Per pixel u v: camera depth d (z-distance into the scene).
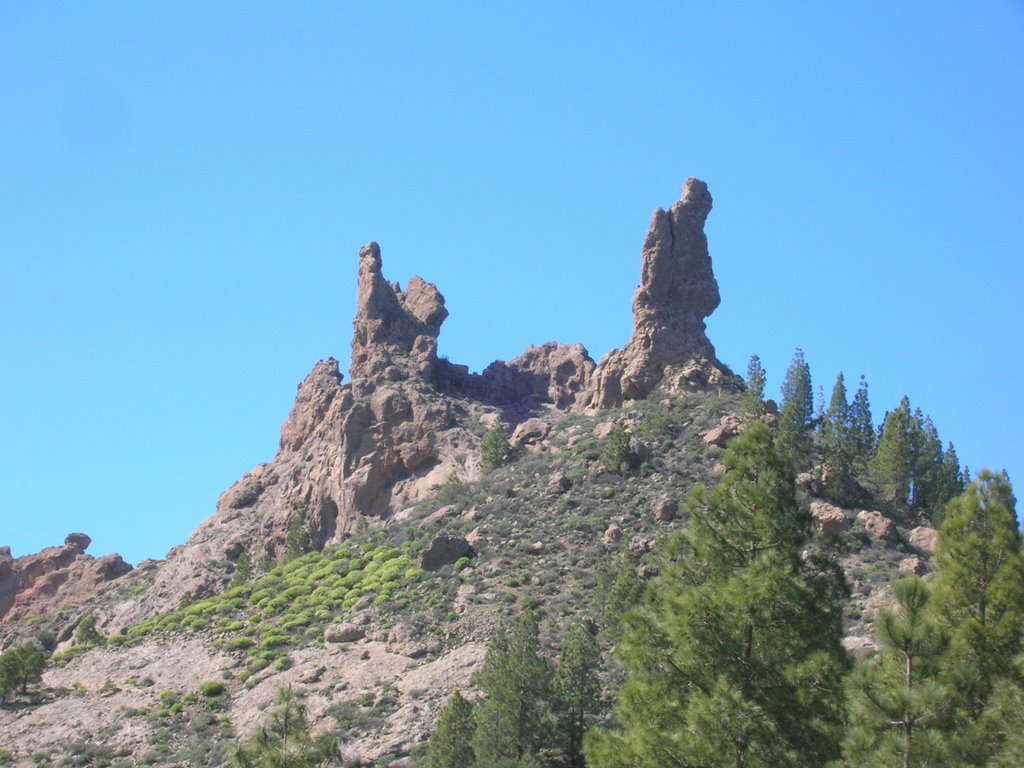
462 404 169.62
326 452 162.75
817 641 52.84
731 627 52.69
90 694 116.38
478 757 87.38
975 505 56.84
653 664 53.97
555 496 133.62
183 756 100.31
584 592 113.75
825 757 49.88
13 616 171.62
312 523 156.88
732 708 49.72
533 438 154.50
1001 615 53.50
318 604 124.88
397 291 189.25
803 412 152.38
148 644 127.56
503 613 111.56
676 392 152.50
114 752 103.31
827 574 55.41
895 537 117.50
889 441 135.12
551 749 89.06
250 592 137.00
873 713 45.31
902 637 48.41
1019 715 47.16
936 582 55.66
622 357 160.25
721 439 137.25
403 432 158.88
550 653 102.31
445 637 110.31
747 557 55.84
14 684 117.69
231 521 171.50
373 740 95.12
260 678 112.50
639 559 116.00
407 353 175.38
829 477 129.38
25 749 106.12
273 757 53.97
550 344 199.62
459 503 139.00
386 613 116.94
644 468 134.12
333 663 111.12
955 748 44.41
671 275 164.00
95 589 173.00
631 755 52.16
